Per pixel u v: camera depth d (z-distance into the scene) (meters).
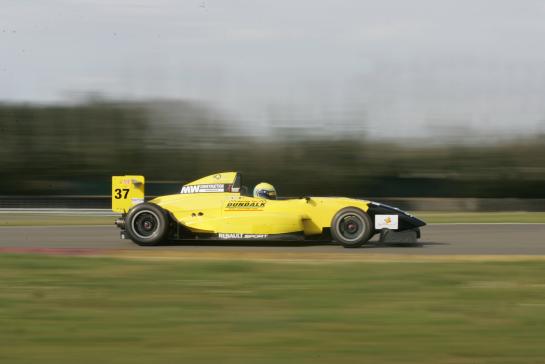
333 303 21.98
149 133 78.19
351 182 75.50
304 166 76.50
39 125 77.50
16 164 76.62
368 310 21.11
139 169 77.62
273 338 18.11
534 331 18.75
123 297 22.70
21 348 16.97
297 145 76.88
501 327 19.16
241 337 18.17
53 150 77.31
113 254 31.95
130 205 35.59
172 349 17.06
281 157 77.00
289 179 76.56
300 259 30.20
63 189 77.25
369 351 16.97
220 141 78.00
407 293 23.42
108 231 44.28
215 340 17.91
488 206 65.50
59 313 20.55
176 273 26.64
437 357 16.50
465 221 52.91
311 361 16.19
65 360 16.03
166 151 78.12
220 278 25.77
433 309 21.23
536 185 72.38
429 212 65.62
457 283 25.09
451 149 74.50
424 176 74.44
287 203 33.94
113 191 35.62
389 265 28.70
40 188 76.88
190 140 78.12
